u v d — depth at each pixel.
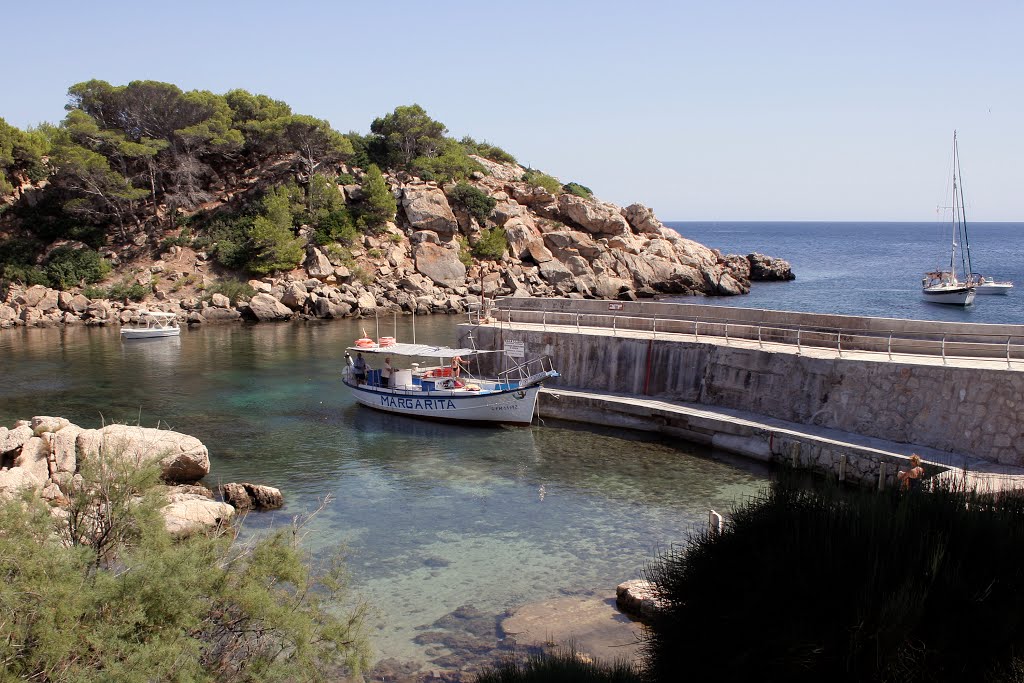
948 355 26.69
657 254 93.12
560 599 16.84
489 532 20.75
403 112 93.88
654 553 19.33
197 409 34.59
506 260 85.50
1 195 76.00
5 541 9.80
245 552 12.16
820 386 26.97
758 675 9.72
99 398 36.62
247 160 89.88
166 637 9.76
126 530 12.01
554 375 31.72
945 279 85.56
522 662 13.70
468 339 37.75
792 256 170.50
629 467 26.33
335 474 25.62
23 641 8.98
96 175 74.06
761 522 11.66
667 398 31.78
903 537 10.28
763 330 31.44
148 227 79.31
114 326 64.06
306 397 37.19
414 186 87.19
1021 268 129.88
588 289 85.12
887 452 23.38
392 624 15.73
